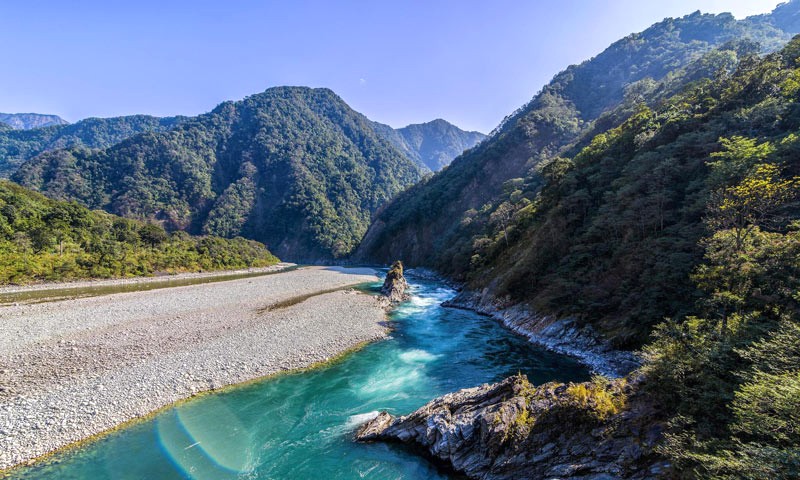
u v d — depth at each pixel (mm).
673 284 22547
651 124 41688
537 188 75750
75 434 14867
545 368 23922
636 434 11164
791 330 10297
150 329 28203
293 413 17734
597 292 28469
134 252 74062
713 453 8883
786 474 6871
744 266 14336
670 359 11836
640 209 30281
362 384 21297
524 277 39250
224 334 27438
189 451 14516
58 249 63000
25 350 22672
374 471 13445
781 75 33594
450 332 33062
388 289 51906
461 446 13375
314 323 31984
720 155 25156
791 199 19922
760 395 8344
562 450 11891
